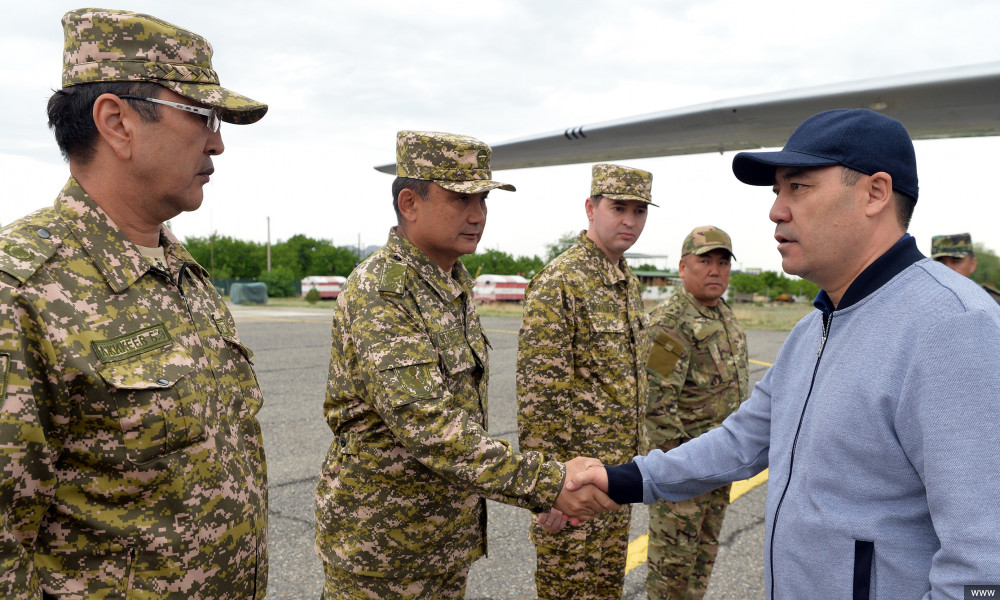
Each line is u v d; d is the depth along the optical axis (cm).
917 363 111
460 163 181
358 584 178
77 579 117
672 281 4856
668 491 176
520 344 249
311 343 1225
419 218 184
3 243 111
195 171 135
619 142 605
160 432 120
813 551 123
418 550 177
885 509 117
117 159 127
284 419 582
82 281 118
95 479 117
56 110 127
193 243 6291
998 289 541
